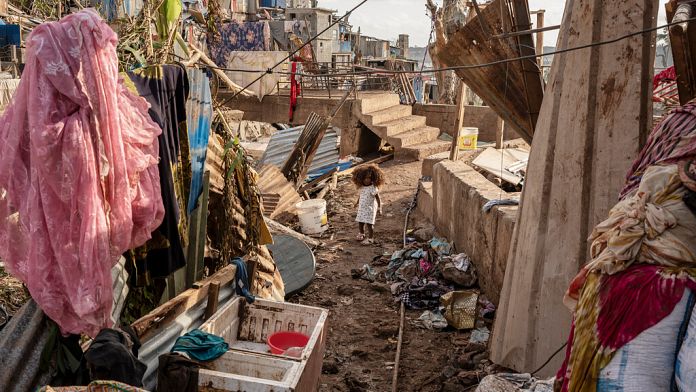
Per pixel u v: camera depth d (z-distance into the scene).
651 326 1.80
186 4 22.05
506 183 11.20
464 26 6.21
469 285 8.02
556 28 5.39
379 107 19.09
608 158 4.49
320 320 4.91
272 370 4.12
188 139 4.86
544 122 5.11
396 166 16.33
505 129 18.12
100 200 3.53
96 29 3.42
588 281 2.08
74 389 2.89
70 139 3.40
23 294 5.16
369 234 10.83
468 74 6.54
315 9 32.94
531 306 4.93
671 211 1.88
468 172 9.75
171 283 5.08
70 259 3.49
